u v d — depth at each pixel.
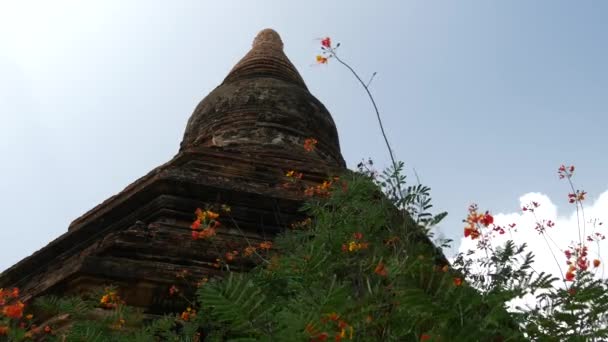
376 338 3.94
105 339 5.36
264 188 10.86
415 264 4.19
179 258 8.56
